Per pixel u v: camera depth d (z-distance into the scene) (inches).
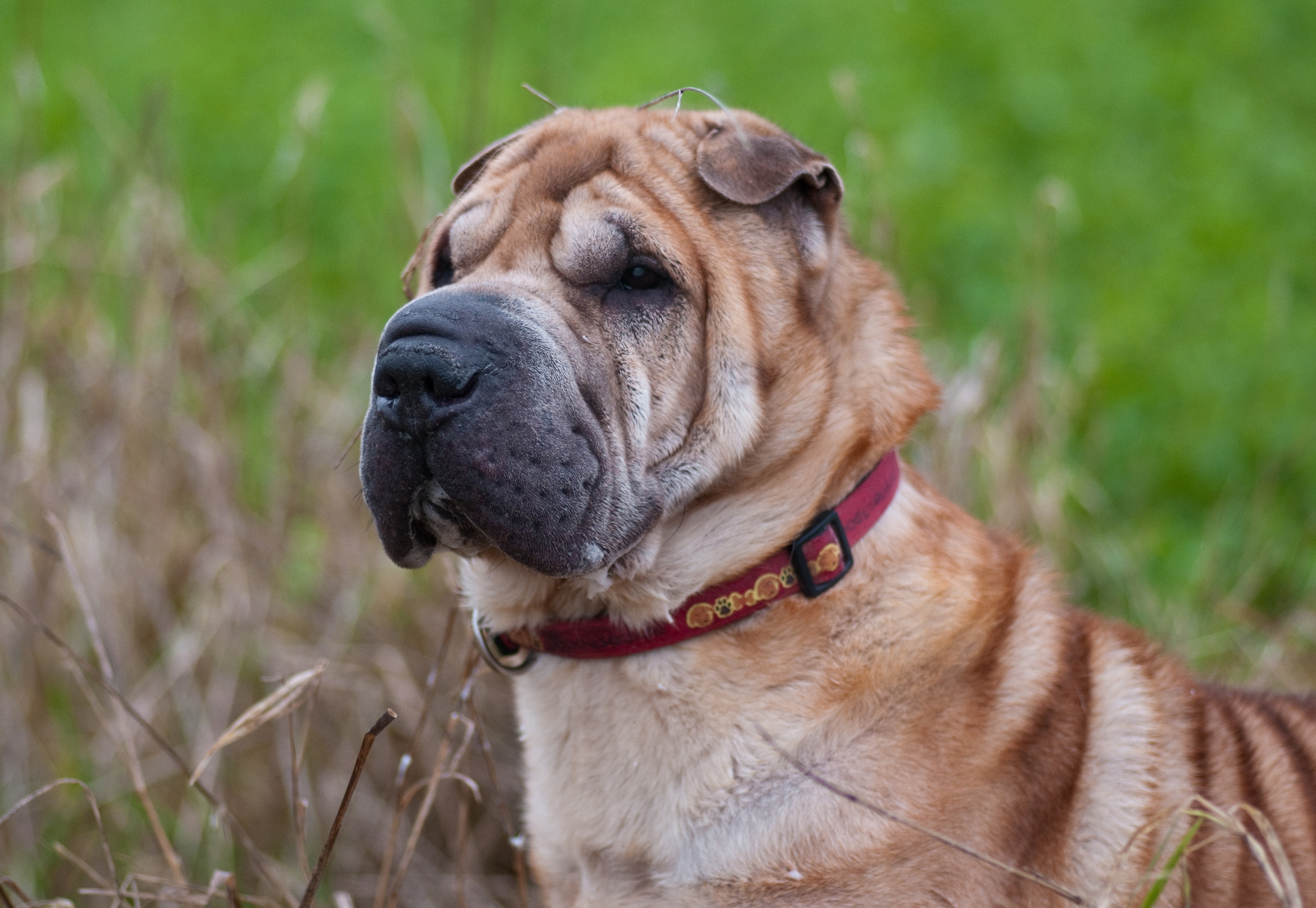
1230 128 499.5
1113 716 171.8
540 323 159.3
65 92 482.3
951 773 159.8
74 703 248.8
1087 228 435.5
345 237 384.5
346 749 243.8
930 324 332.5
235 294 301.4
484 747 185.2
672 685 164.7
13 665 242.8
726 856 160.7
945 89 519.8
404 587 258.2
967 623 167.5
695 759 163.5
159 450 264.4
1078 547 288.0
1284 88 546.3
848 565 166.1
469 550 165.3
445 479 154.5
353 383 280.4
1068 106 507.5
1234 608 270.1
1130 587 283.3
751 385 166.7
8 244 273.1
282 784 243.8
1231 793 171.5
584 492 158.1
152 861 230.8
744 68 507.5
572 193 171.9
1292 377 360.8
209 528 264.8
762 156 169.5
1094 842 165.2
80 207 306.2
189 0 605.6
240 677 252.8
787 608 165.2
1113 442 343.6
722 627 165.3
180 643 248.8
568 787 171.9
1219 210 445.7
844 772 159.6
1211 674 264.7
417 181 284.2
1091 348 340.2
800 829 158.9
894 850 156.6
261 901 189.2
